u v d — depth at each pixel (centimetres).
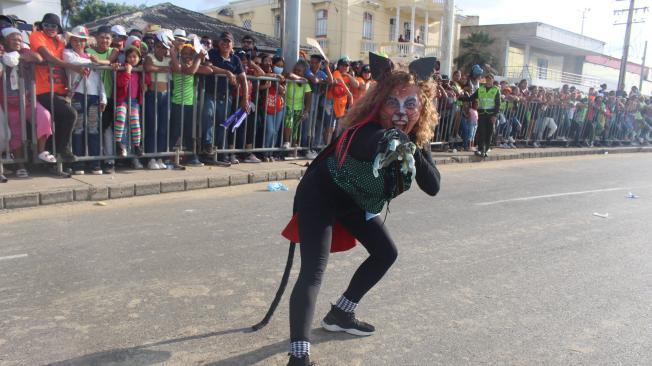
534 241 579
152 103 777
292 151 981
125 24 2162
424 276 452
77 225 546
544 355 326
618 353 332
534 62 3916
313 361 305
